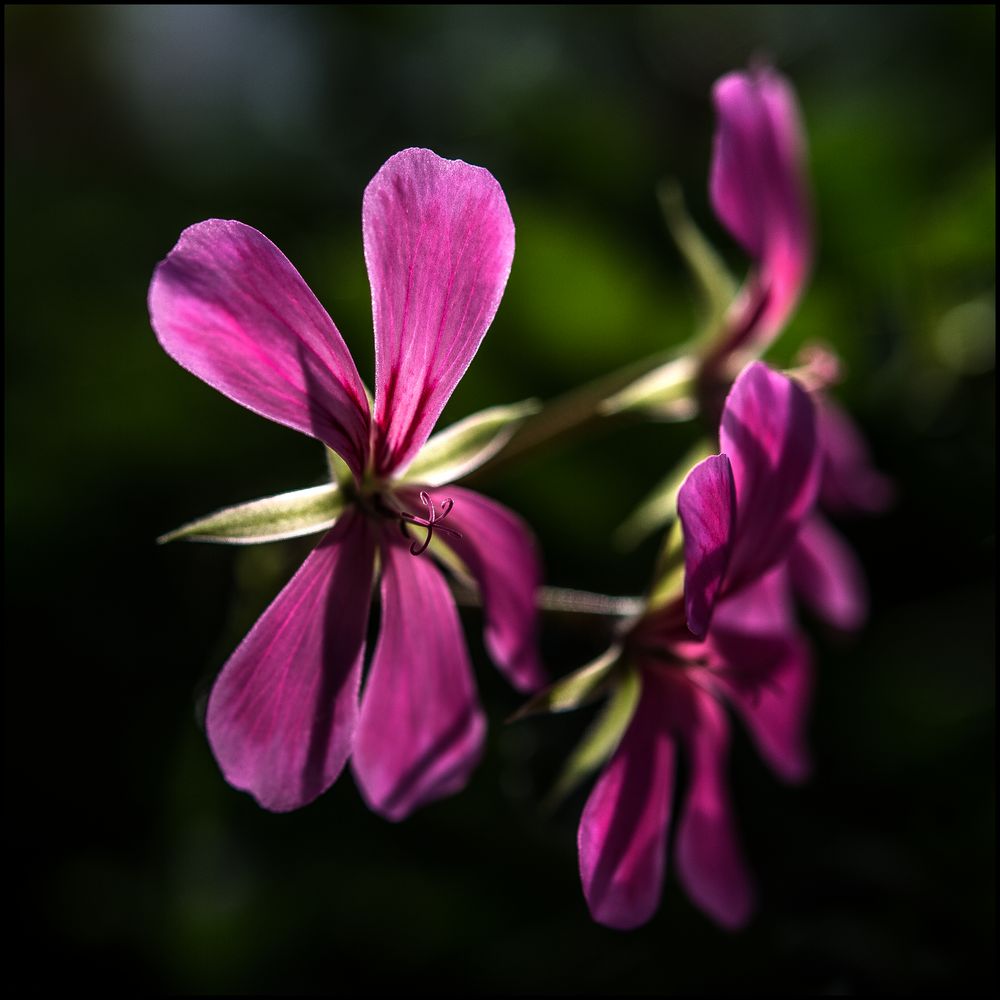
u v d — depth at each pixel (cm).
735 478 26
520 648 27
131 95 44
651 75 44
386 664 27
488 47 45
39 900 30
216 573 32
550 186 36
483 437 27
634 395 30
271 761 26
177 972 30
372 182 25
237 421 33
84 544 32
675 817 31
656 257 35
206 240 25
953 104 35
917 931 30
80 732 31
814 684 32
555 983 30
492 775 31
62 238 34
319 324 26
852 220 35
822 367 31
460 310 26
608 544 33
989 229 34
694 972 30
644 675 27
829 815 31
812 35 43
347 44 45
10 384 33
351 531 26
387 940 30
